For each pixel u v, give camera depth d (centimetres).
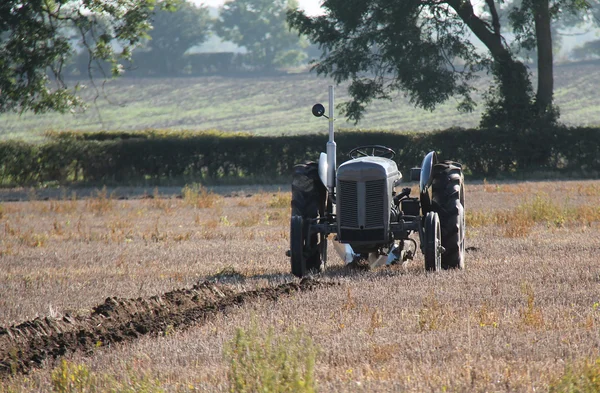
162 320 2788
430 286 3133
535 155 12200
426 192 3872
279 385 1706
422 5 14100
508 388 1852
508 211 6425
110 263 4466
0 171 11831
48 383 2150
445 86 13825
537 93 14100
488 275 3384
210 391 1906
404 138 12225
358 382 1881
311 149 12044
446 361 2086
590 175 11781
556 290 2972
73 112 11262
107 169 11869
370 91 14388
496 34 14275
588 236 4897
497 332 2350
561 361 2014
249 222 6469
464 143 12231
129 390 1930
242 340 1947
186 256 4625
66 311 3128
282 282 3491
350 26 13962
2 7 10581
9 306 3266
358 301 2889
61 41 11000
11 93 10975
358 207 3581
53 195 10506
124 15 11181
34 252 5038
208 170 11931
